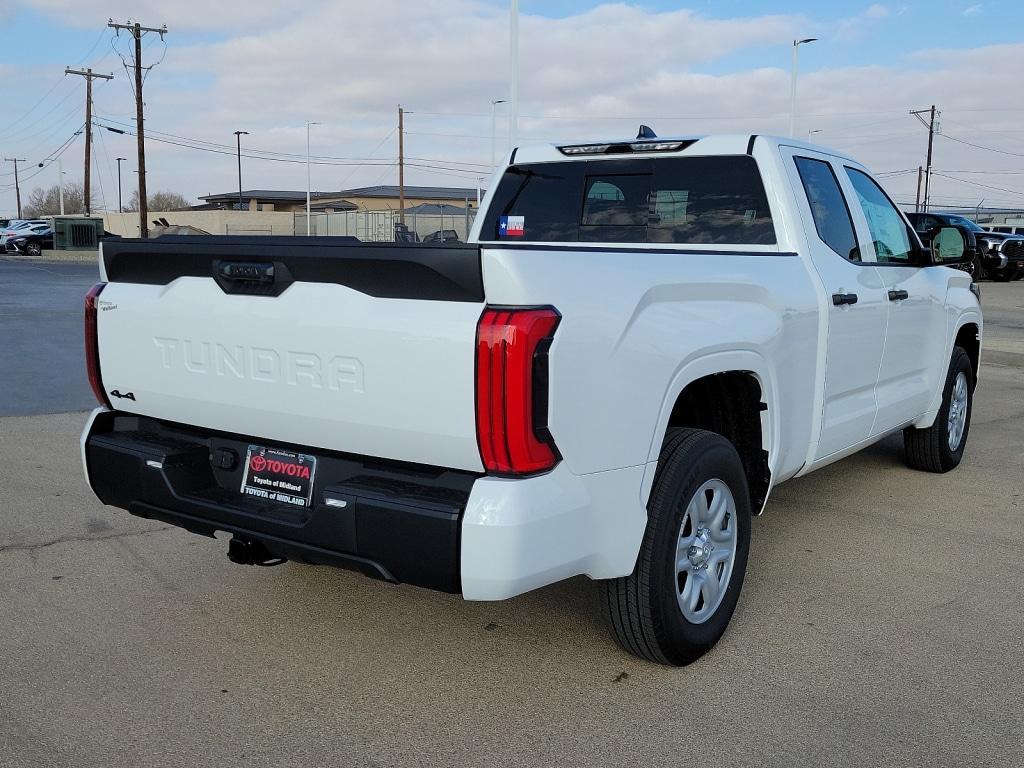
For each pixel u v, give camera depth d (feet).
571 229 17.06
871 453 23.56
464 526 8.98
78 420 25.84
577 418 9.34
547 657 11.91
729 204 15.20
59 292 72.18
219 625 12.78
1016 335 51.88
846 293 15.01
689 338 10.85
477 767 9.47
